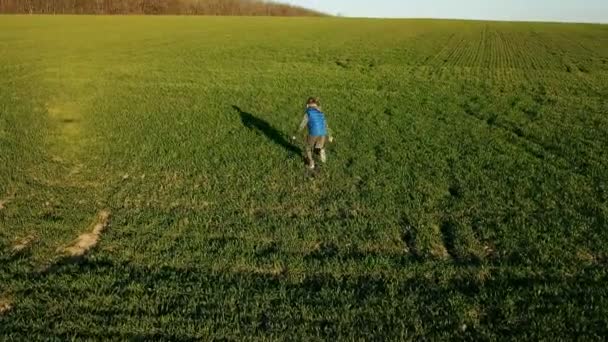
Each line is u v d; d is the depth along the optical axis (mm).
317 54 42500
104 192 11992
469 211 10812
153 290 7805
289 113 20453
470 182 12461
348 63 37094
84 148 15555
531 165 13664
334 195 11742
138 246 9258
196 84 27281
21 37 51750
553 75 32250
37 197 11609
